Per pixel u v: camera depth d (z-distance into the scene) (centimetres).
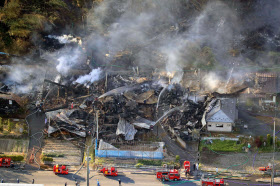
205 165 12094
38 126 13250
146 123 13350
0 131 12838
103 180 11331
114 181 11312
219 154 12506
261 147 12694
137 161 12125
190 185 11250
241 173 11838
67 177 11394
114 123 13312
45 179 11238
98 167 11862
